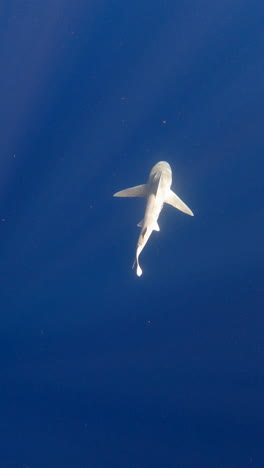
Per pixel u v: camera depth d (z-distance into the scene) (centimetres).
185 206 1131
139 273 966
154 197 1004
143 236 980
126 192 1138
